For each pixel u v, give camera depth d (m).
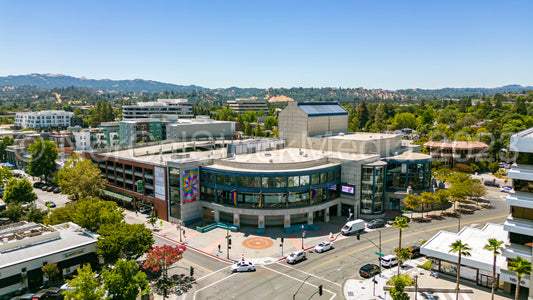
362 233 85.44
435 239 69.81
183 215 90.31
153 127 184.62
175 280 62.69
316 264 69.00
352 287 60.25
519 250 53.03
